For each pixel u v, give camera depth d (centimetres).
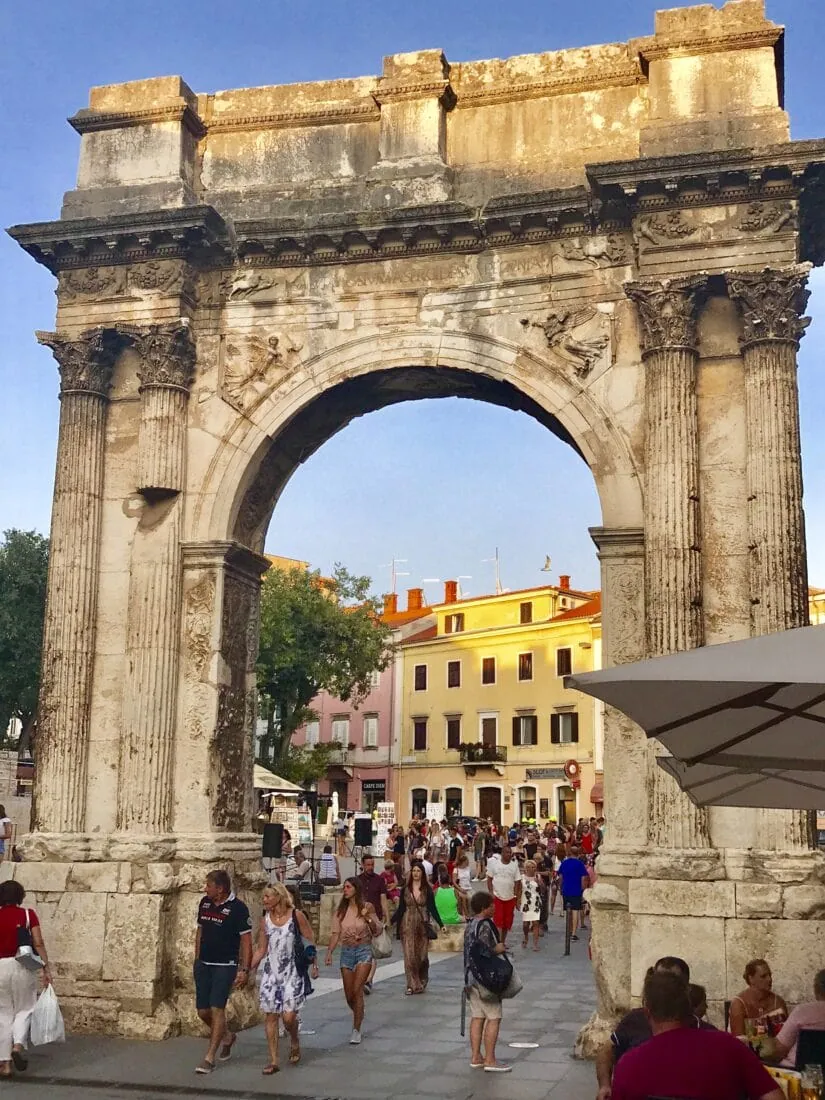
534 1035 1991
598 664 8375
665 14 2183
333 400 2305
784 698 948
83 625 2189
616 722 1945
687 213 2044
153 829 2083
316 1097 1562
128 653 2164
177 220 2222
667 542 1939
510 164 2258
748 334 1975
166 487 2195
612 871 1864
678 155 2006
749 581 1938
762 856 1805
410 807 9600
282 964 1733
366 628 7219
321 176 2338
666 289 2006
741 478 1983
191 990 2027
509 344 2152
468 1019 2125
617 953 1847
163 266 2272
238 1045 1909
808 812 1819
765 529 1905
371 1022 2102
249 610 2328
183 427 2245
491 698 9119
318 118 2355
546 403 2112
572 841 3672
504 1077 1666
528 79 2291
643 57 2166
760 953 1756
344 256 2250
